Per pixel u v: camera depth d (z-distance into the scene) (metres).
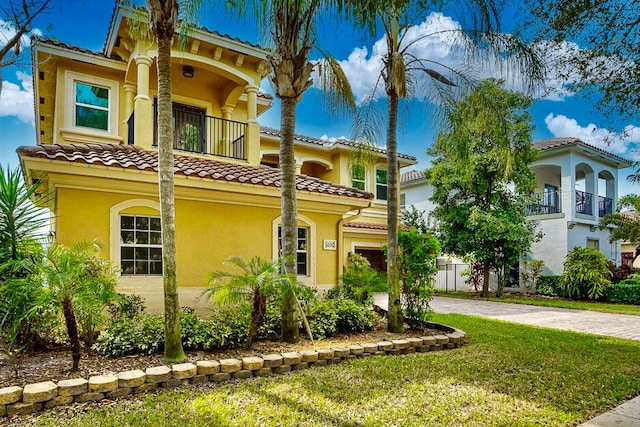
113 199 9.02
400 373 6.54
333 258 12.32
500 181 20.44
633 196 18.69
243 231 10.63
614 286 19.56
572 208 22.98
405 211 25.39
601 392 5.90
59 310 6.14
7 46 11.45
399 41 9.59
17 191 6.52
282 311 7.95
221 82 14.17
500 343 9.10
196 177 9.36
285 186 8.09
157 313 9.10
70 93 12.82
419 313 9.63
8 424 4.54
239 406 5.09
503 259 21.12
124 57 12.88
